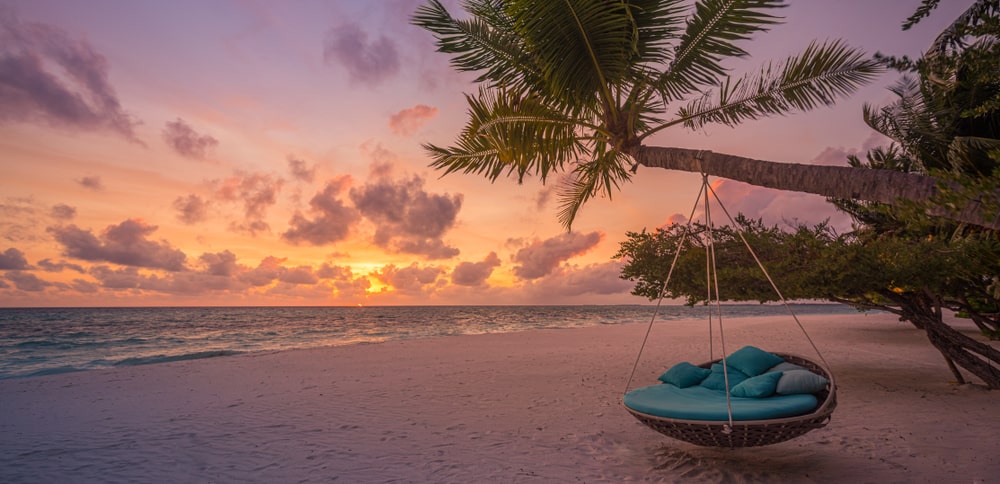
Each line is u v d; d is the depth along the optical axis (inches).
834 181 121.3
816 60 180.4
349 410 300.0
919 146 255.4
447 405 310.7
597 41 160.6
